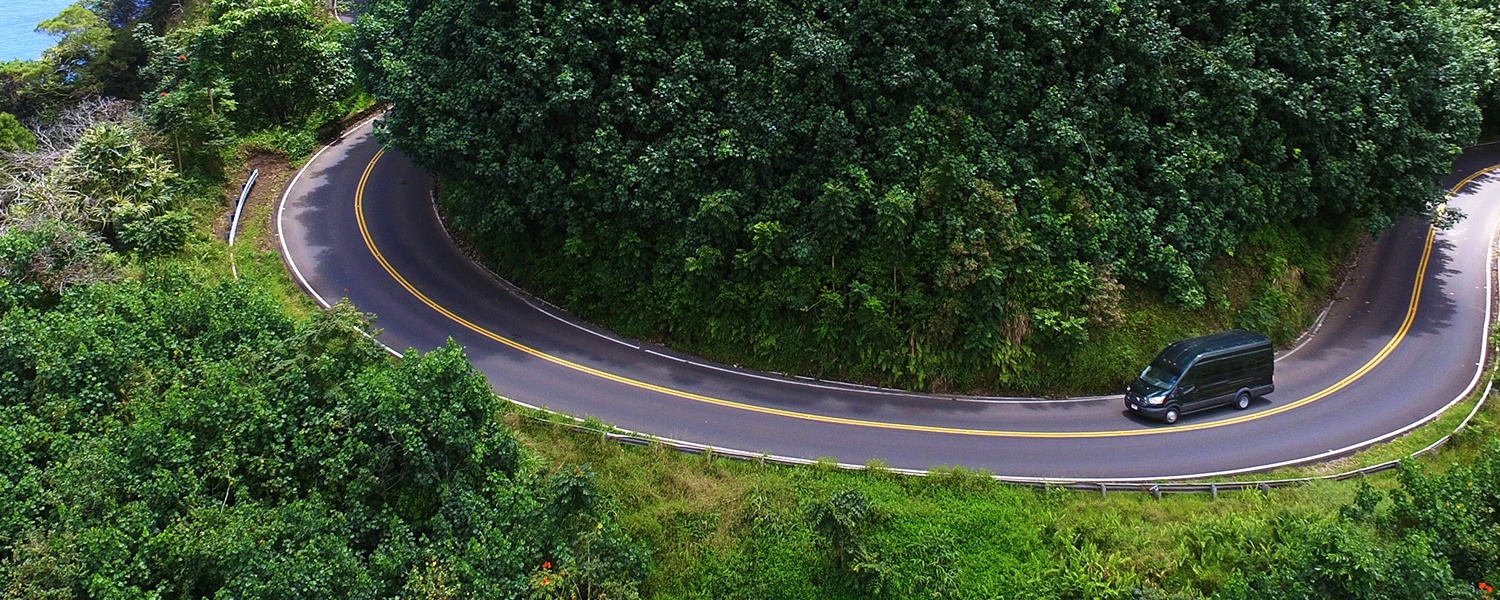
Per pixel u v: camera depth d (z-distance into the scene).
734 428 23.08
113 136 29.52
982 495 20.53
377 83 32.91
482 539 17.12
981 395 25.39
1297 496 20.47
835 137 25.00
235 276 28.89
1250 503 20.44
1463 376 27.03
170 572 14.78
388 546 16.50
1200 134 27.89
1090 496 20.77
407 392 17.75
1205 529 19.38
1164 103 27.44
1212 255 27.75
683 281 26.44
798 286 25.36
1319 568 15.45
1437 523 16.20
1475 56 33.25
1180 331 26.52
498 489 18.20
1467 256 35.47
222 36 38.50
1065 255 25.20
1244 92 27.64
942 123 25.53
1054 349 25.25
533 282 29.72
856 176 24.84
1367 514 17.52
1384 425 24.30
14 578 13.68
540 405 23.61
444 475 17.81
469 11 27.28
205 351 20.25
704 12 26.41
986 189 24.67
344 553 15.34
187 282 24.06
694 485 20.55
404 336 26.81
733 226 25.23
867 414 24.11
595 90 26.58
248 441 17.08
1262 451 22.94
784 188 25.52
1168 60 28.06
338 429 17.75
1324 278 31.53
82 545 14.34
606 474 20.64
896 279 25.20
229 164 36.22
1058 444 23.00
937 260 24.84
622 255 26.72
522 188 26.78
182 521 15.22
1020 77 26.23
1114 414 24.62
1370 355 28.52
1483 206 39.31
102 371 18.86
